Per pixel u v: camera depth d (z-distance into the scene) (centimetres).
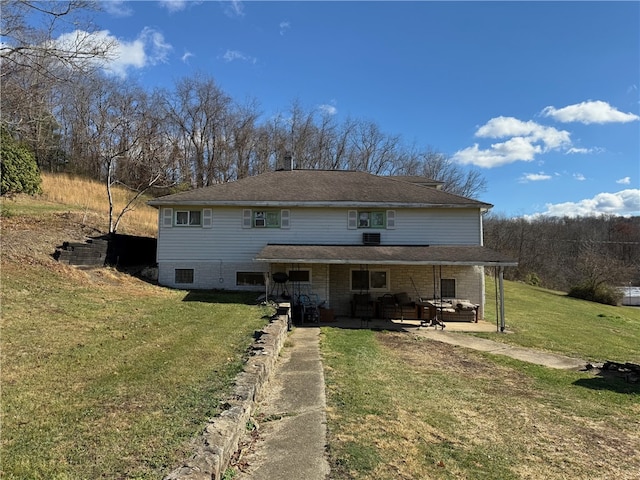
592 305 2833
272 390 685
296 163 4628
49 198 2506
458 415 627
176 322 1034
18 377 543
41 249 1444
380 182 2133
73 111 3784
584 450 535
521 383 861
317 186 2044
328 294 1845
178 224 1892
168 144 3788
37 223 1762
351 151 4797
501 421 619
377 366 900
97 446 374
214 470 340
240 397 516
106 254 1673
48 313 905
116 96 3725
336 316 1845
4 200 2028
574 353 1234
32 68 1361
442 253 1673
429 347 1203
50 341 721
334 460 439
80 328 838
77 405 469
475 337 1414
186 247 1883
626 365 994
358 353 1023
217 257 1886
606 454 527
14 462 337
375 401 648
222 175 4734
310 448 466
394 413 602
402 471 429
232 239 1894
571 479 450
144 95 3969
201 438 389
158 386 551
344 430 523
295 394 664
